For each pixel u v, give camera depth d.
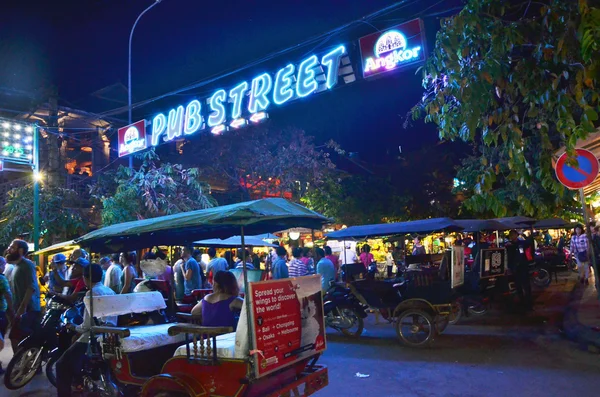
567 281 17.38
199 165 21.00
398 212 23.22
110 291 6.20
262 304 4.24
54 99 19.33
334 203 21.67
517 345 8.34
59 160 19.53
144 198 14.96
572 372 6.61
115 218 14.27
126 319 6.53
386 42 10.23
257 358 4.09
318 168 20.81
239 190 21.89
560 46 4.71
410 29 9.91
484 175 5.24
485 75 5.11
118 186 15.62
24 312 7.11
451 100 5.73
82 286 7.11
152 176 15.13
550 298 13.70
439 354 8.00
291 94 12.35
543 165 5.23
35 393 6.67
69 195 17.52
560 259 17.23
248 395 4.25
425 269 9.60
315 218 4.96
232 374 4.19
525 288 11.72
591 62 4.55
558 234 28.72
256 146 20.47
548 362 7.18
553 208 15.17
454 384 6.36
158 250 10.58
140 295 6.35
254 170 20.55
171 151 23.17
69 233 17.19
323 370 5.01
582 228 15.67
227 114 14.42
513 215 16.89
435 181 25.33
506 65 5.33
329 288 10.12
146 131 16.52
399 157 26.91
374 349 8.60
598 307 10.96
